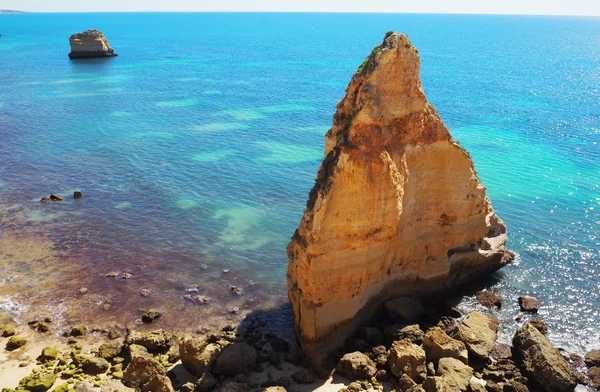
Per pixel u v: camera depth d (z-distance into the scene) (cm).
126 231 4119
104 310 3048
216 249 3847
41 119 7725
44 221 4281
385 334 2650
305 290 2530
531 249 3731
